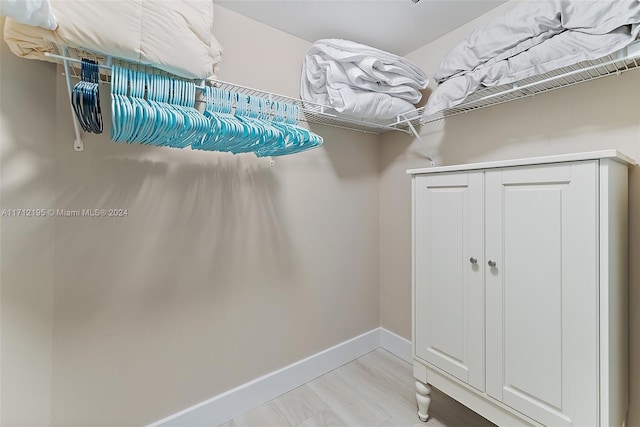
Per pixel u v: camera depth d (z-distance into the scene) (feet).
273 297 5.45
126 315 4.04
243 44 5.02
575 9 3.35
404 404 5.15
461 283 4.02
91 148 3.77
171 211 4.37
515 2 4.69
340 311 6.48
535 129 4.48
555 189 3.13
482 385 3.79
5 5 2.21
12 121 3.29
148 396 4.22
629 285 3.63
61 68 3.56
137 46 2.96
